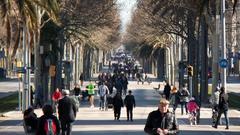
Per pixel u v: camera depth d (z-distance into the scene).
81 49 108.38
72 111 27.16
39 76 54.22
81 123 39.84
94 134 32.31
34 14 37.66
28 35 44.56
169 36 97.50
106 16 62.28
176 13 61.12
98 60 166.75
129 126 37.56
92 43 94.75
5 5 35.38
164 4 57.84
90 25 61.06
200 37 65.44
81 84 92.88
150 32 81.69
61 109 27.08
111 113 49.31
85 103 63.41
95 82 107.69
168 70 108.31
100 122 40.72
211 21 53.81
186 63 73.06
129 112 45.78
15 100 63.53
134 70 136.25
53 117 18.00
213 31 54.09
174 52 93.38
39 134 17.89
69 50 84.75
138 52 146.50
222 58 42.09
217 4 47.09
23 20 36.78
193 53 63.53
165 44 100.00
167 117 15.48
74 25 60.09
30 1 37.25
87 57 120.69
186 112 47.88
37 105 53.69
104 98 53.12
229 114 48.47
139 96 75.44
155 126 15.48
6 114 46.75
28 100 48.03
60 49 61.53
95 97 72.88
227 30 67.31
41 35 57.59
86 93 66.19
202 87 60.34
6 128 36.34
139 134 32.28
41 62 58.56
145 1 67.81
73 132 33.41
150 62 172.50
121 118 44.34
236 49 105.56
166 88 60.03
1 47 84.00
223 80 41.59
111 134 32.31
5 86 95.38
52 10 40.06
